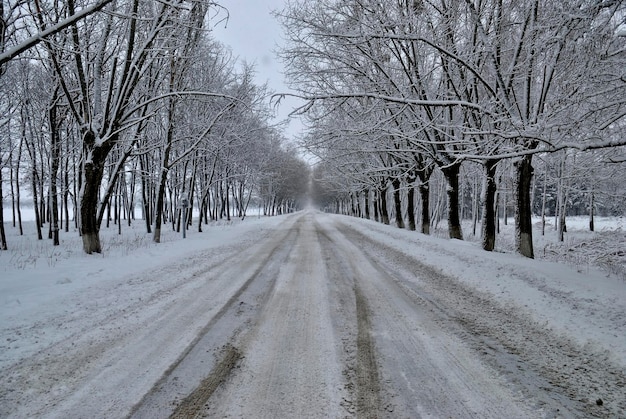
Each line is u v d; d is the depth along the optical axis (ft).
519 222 36.27
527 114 31.91
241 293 21.63
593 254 57.82
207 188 82.23
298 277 26.13
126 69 37.29
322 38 36.42
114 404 10.03
